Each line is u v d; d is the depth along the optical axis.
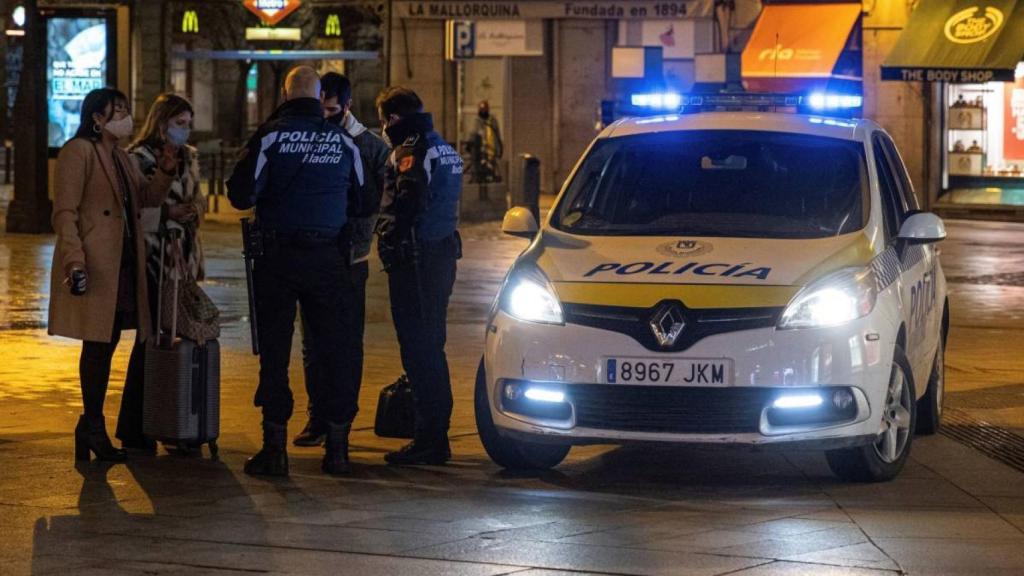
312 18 121.75
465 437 24.05
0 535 17.17
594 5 82.38
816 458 22.67
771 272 20.22
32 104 60.47
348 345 20.88
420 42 85.19
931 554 16.52
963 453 23.03
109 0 65.88
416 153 21.30
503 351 20.42
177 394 21.47
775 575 15.59
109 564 15.91
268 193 20.31
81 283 20.75
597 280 20.36
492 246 59.06
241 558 16.16
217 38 122.75
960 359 32.97
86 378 21.39
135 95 96.19
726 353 19.52
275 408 20.67
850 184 22.31
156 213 21.73
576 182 23.09
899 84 79.25
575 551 16.53
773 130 23.22
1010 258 57.31
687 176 22.70
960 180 79.12
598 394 19.83
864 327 19.97
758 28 79.31
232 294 42.91
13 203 61.03
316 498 19.28
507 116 82.00
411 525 17.75
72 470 20.81
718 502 19.39
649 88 67.88
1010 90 77.81
